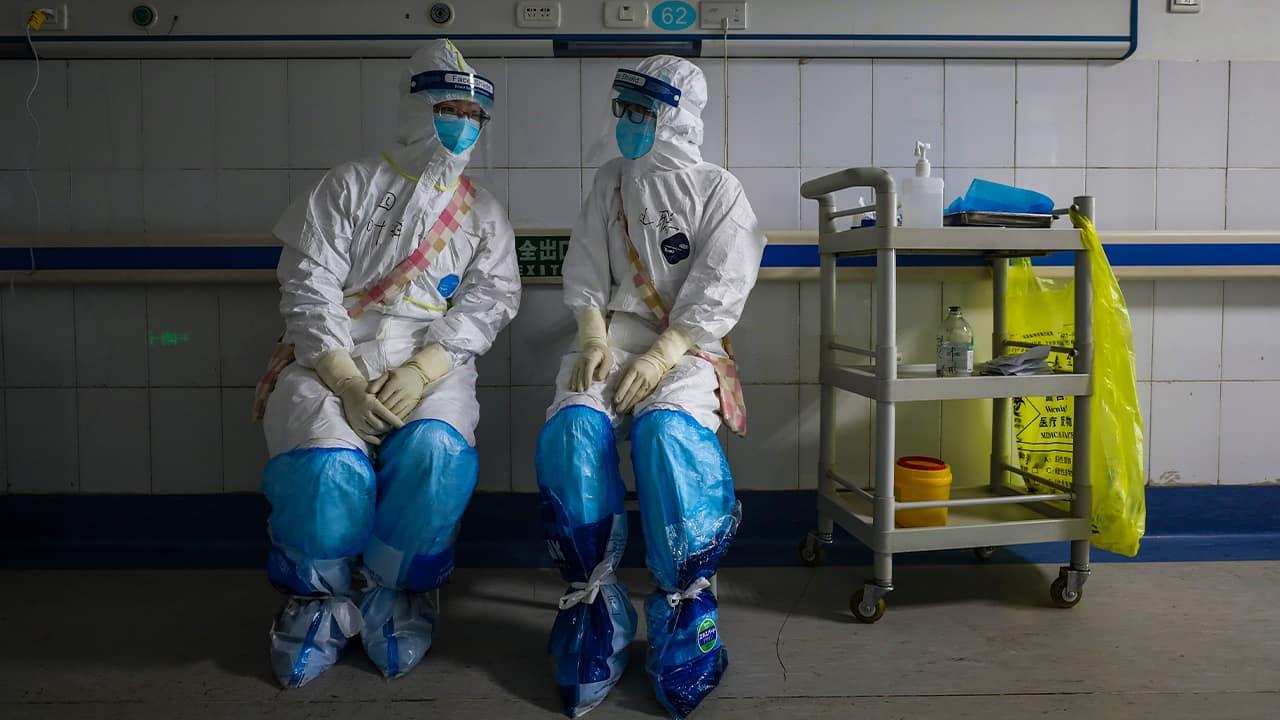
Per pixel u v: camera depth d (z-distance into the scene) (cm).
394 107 193
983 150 200
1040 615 159
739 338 200
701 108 160
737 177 198
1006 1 192
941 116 198
